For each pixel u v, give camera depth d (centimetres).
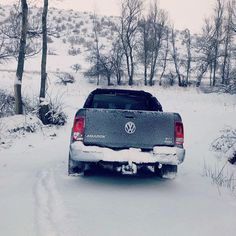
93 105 863
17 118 1412
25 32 1573
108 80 4709
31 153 1041
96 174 800
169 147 678
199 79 4772
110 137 676
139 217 529
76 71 5009
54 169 831
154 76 5331
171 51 5753
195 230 489
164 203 603
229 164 1022
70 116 1920
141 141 680
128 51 5088
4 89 2314
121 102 863
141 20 4909
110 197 623
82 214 530
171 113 691
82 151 662
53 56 5941
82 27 8419
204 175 852
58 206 562
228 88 2153
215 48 4781
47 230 466
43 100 1605
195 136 1461
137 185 722
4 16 7744
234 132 1316
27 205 560
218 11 4812
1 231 460
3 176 753
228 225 514
